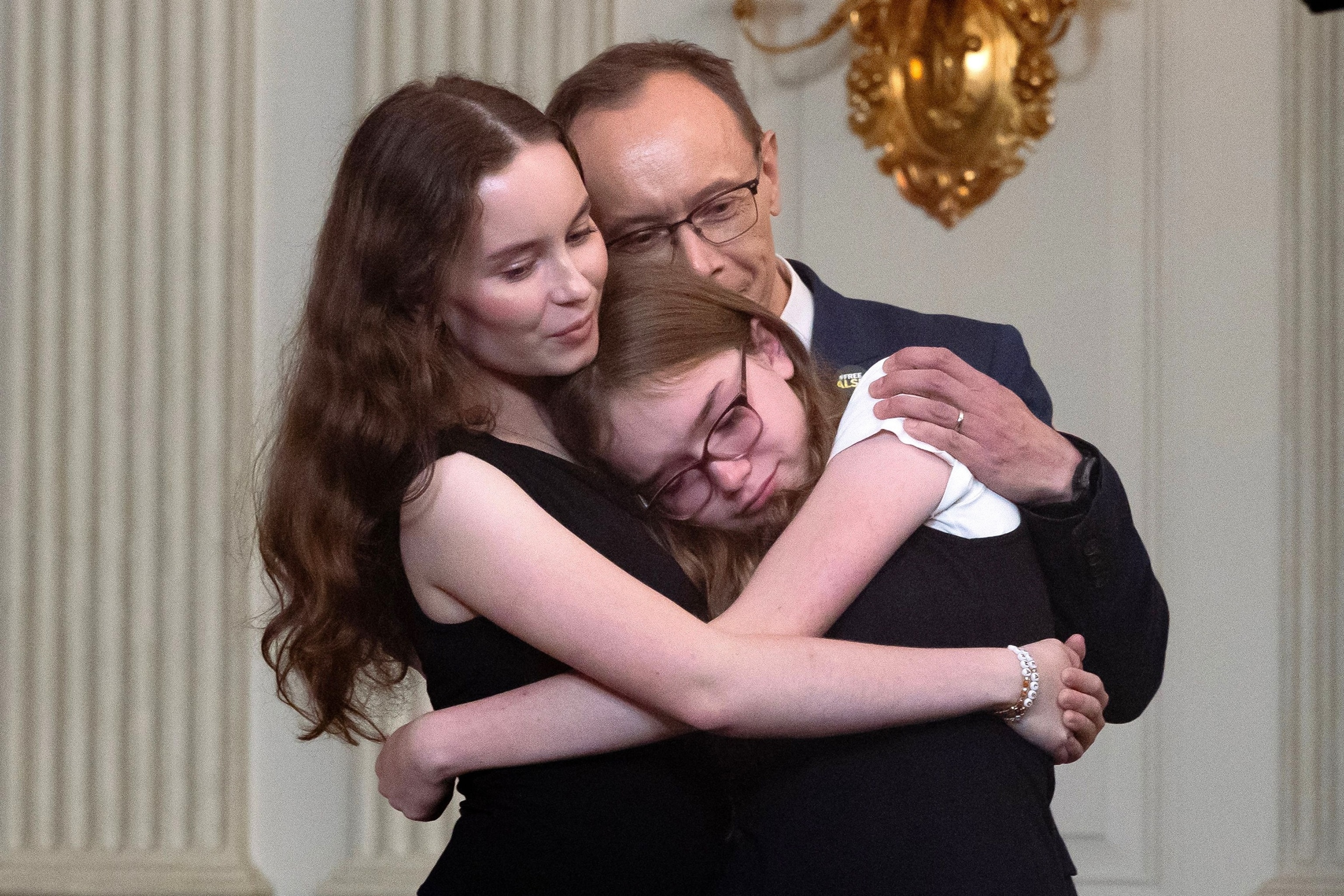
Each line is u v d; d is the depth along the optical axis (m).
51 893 6.52
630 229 4.27
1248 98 7.12
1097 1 7.19
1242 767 6.97
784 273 4.73
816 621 3.18
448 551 3.17
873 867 3.10
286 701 3.55
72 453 6.70
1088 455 3.68
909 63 7.16
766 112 7.17
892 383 3.45
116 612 6.67
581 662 3.09
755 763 3.29
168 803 6.66
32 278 6.73
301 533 3.31
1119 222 7.16
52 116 6.77
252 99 6.91
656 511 3.53
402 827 6.68
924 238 7.20
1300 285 7.05
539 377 3.53
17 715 6.63
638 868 3.23
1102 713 3.38
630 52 4.47
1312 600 6.98
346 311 3.28
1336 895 6.84
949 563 3.36
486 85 3.34
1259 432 7.04
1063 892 3.23
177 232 6.77
